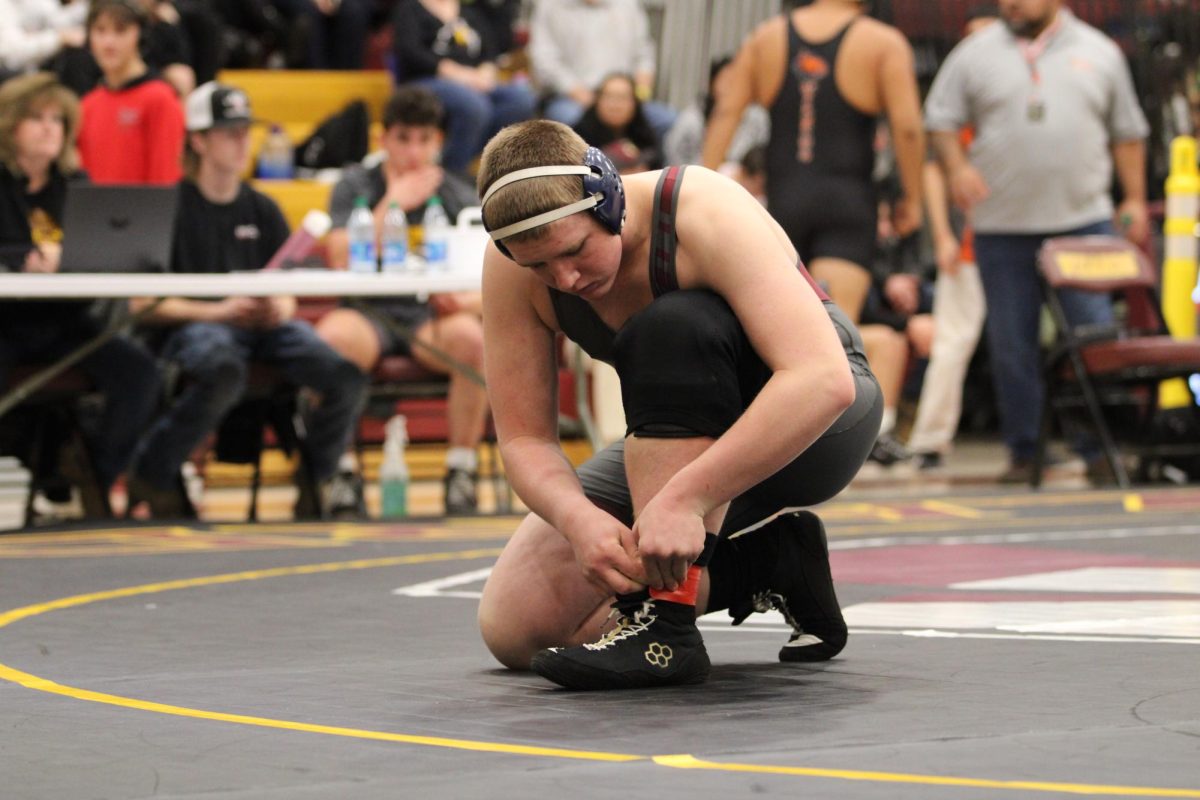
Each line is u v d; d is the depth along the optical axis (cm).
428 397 1184
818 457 459
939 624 555
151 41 1530
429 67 1709
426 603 645
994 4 1597
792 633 488
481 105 1698
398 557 837
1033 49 1357
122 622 589
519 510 1202
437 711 400
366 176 1221
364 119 1788
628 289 438
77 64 1479
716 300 429
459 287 1053
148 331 1164
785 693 421
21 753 352
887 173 1727
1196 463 1387
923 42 1938
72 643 535
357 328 1161
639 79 1883
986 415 1989
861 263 1281
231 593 680
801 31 1280
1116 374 1305
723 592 474
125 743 362
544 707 405
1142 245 1424
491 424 1237
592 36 1847
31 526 1033
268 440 1450
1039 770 319
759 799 296
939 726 369
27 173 1088
